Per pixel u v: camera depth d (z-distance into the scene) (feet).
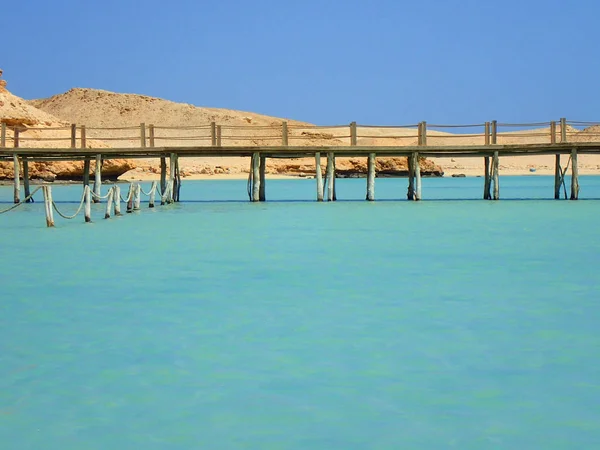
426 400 24.23
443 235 67.97
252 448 20.92
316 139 384.88
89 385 25.66
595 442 21.16
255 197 110.11
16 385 25.66
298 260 52.60
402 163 265.34
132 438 21.57
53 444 21.20
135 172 231.30
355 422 22.58
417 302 38.09
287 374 26.68
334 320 34.24
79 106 555.69
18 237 66.64
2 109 216.13
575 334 31.68
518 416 22.95
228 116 506.89
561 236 66.95
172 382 25.93
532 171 331.57
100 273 47.19
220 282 43.96
